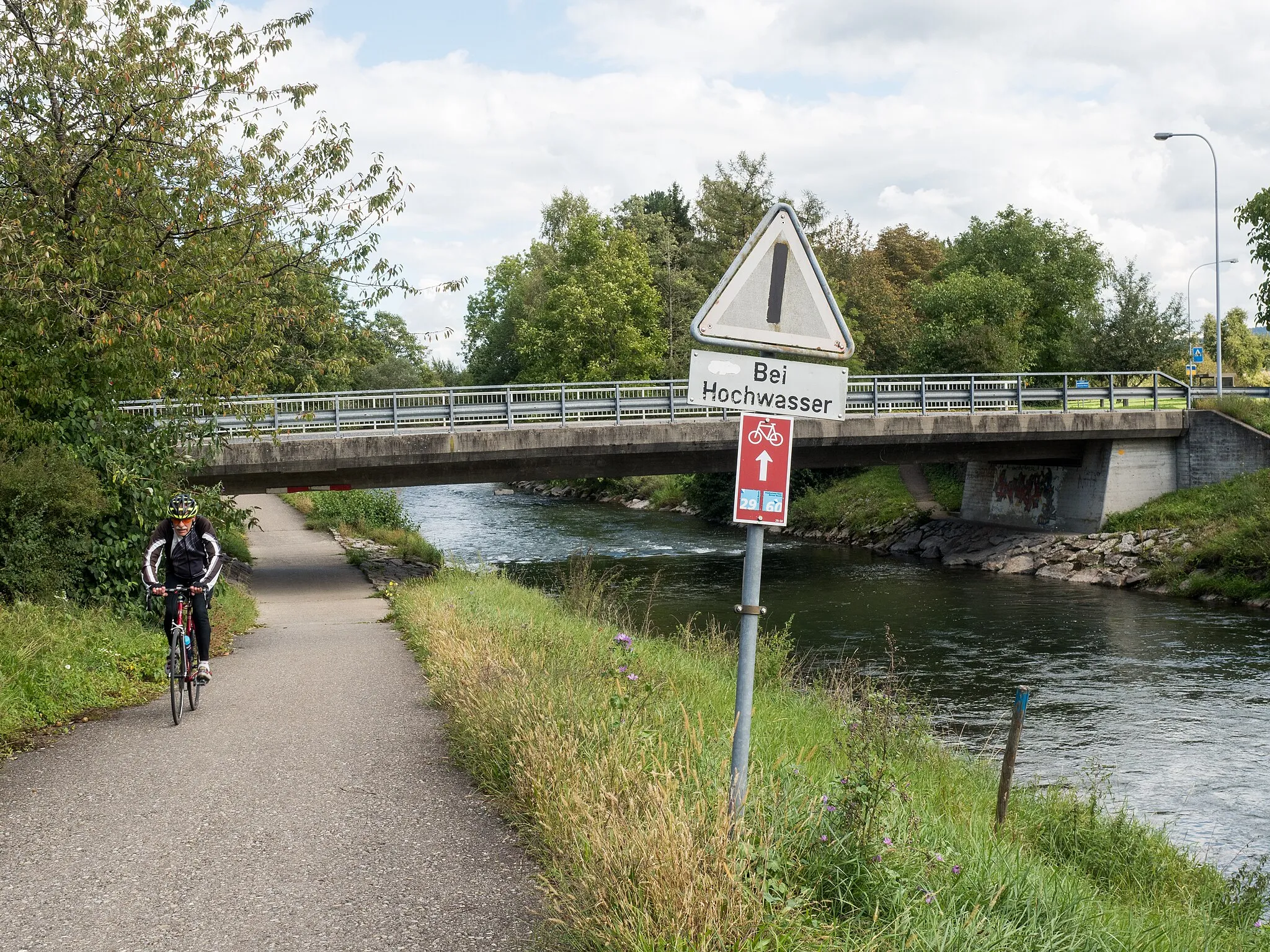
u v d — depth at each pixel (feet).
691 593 89.35
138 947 12.67
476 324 260.01
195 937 12.99
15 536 38.70
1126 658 63.05
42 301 36.94
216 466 84.23
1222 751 42.60
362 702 29.43
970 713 49.39
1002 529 121.70
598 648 32.50
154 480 43.93
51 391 40.16
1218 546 92.48
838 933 11.98
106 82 41.24
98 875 15.20
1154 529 104.68
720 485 163.43
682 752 17.71
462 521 162.30
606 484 210.18
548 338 185.68
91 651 32.27
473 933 13.06
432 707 28.43
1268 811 34.81
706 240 225.35
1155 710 50.29
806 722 29.48
